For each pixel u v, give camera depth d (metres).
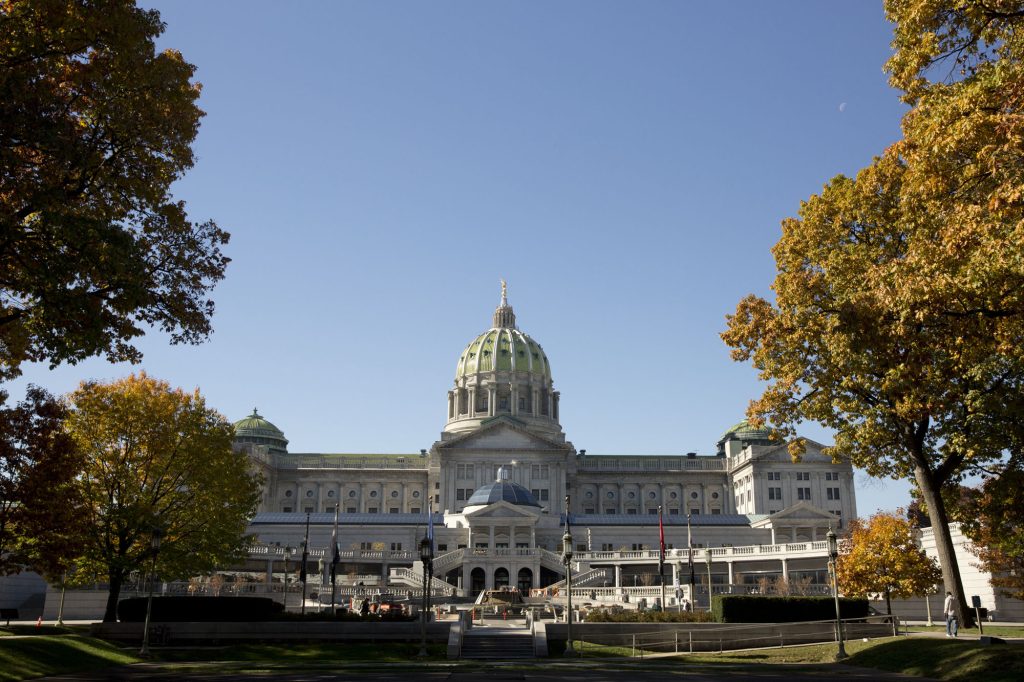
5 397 35.50
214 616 52.03
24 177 27.77
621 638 50.19
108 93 28.97
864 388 38.44
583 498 169.38
